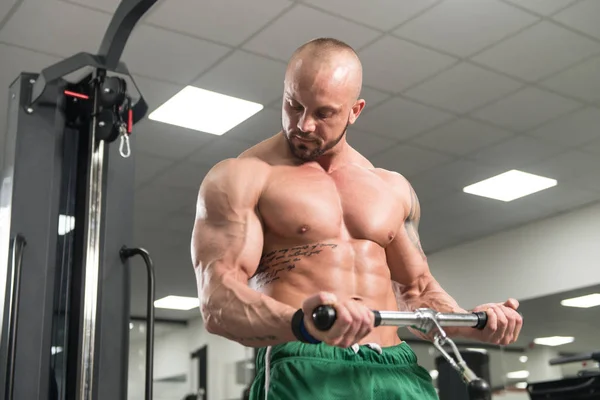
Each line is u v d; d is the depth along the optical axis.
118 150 2.12
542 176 6.03
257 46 3.93
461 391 3.13
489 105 4.73
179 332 11.05
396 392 1.42
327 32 3.83
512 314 1.43
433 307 1.62
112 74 1.92
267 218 1.49
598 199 6.65
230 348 10.29
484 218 7.07
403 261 1.66
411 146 5.33
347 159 1.62
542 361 8.09
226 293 1.34
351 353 1.42
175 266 8.02
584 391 2.86
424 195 6.37
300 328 1.21
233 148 5.22
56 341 1.92
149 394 1.88
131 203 2.11
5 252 1.90
